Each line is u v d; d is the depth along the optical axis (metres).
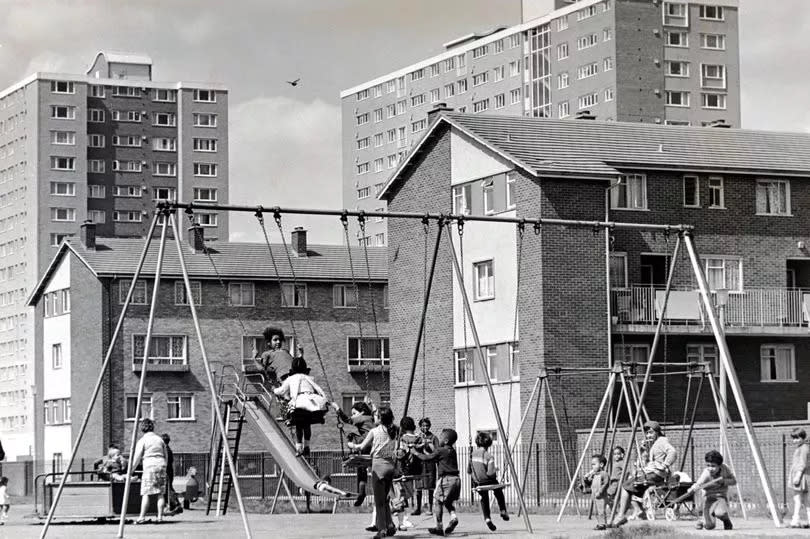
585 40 155.75
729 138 71.56
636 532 28.28
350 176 197.38
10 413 186.12
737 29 156.62
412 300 70.75
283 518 37.22
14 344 187.88
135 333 92.25
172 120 196.62
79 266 95.44
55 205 186.88
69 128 188.25
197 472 84.50
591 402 61.84
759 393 66.94
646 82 152.25
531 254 62.41
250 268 95.12
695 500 36.44
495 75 171.38
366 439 27.73
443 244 68.38
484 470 29.70
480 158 65.88
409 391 32.00
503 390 64.19
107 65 197.88
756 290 67.06
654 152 67.50
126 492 28.83
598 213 63.16
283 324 95.25
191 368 93.06
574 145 66.75
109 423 91.12
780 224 68.69
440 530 28.16
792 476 30.25
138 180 193.75
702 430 51.84
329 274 96.38
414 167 70.62
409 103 186.88
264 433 40.09
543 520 36.38
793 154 70.44
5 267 192.50
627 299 63.94
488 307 65.38
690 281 66.88
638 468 35.53
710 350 66.12
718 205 67.56
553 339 61.72
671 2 154.12
